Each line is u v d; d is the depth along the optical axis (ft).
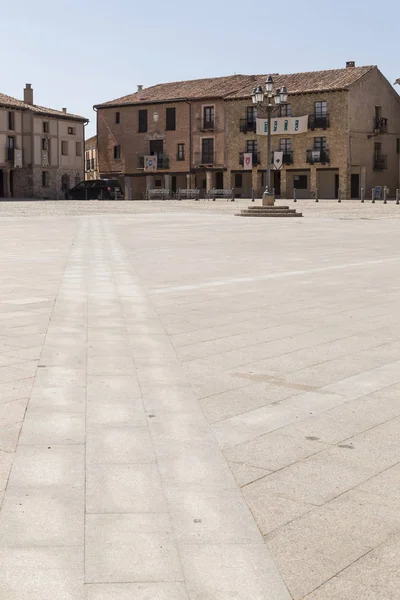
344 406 15.88
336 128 200.95
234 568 9.09
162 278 36.47
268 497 11.24
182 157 225.56
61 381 17.47
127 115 233.96
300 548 9.66
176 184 232.32
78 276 36.78
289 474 12.15
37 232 72.38
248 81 226.79
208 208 138.31
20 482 11.64
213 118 219.41
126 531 10.02
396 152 222.07
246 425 14.60
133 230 76.64
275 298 30.48
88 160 273.75
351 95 200.34
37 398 16.10
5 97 223.92
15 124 219.61
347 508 10.87
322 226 86.17
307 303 29.27
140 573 8.95
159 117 228.22
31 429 14.14
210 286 33.81
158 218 103.65
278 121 207.31
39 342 21.52
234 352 20.74
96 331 23.26
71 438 13.67
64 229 77.61
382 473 12.21
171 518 10.44
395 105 220.43
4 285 33.24
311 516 10.60
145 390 16.87
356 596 8.55
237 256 48.37
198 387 17.22
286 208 110.32
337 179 207.00
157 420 14.79
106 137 238.89
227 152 217.97
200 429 14.29
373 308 28.19
